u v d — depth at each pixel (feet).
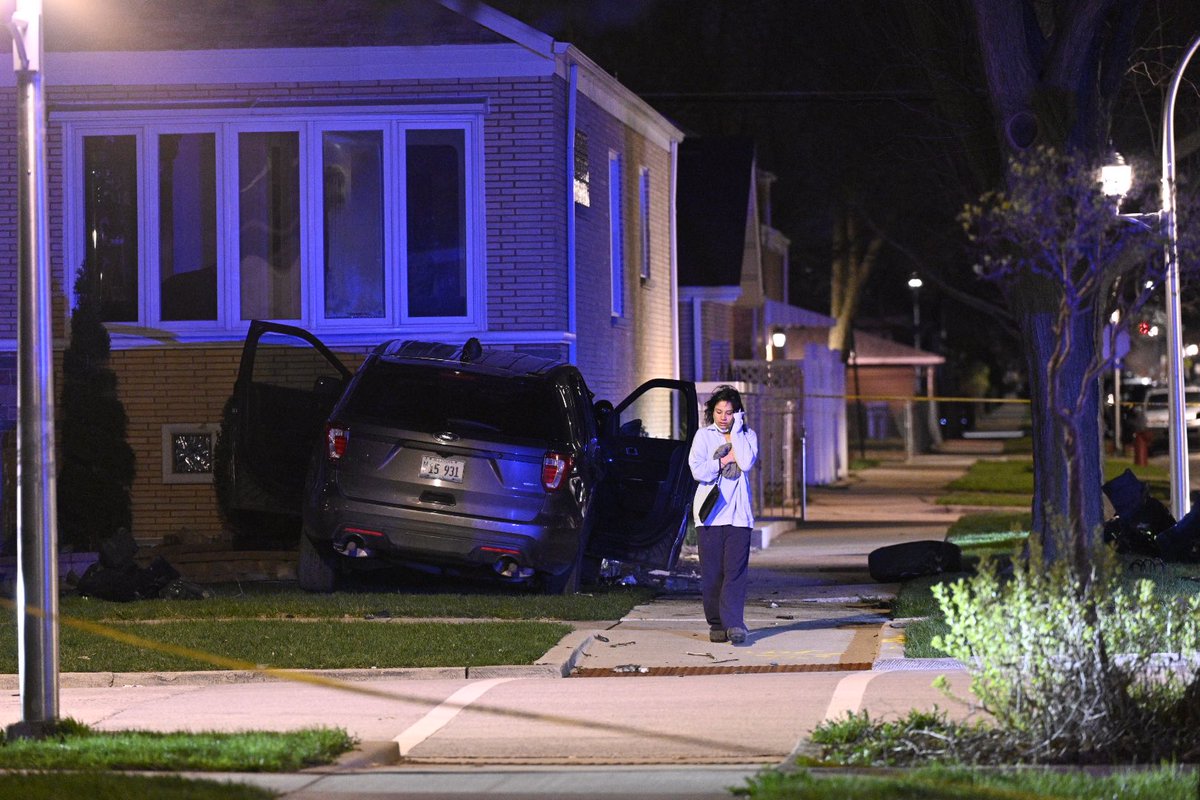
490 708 104.58
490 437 150.61
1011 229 150.61
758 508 299.58
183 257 207.00
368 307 205.77
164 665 121.90
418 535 150.20
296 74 204.64
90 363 197.67
